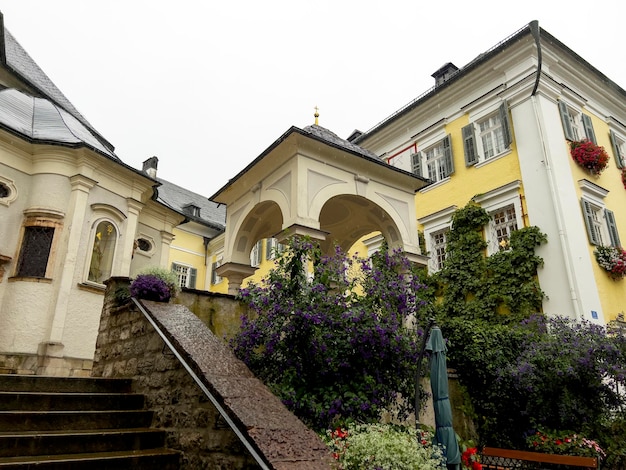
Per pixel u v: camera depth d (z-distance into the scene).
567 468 7.55
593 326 9.27
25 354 9.93
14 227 10.84
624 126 16.66
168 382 5.04
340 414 5.40
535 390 8.56
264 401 3.97
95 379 5.54
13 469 3.50
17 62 18.09
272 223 11.48
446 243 14.75
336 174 9.54
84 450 4.20
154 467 4.20
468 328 9.89
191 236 29.84
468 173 15.08
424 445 5.00
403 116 17.69
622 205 14.79
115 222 12.42
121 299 6.81
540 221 12.66
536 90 13.55
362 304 6.27
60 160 11.55
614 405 8.89
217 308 7.82
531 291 12.12
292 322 5.79
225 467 3.79
